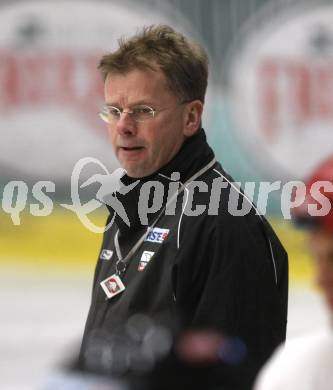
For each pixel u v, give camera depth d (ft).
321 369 12.87
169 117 23.58
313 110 76.02
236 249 22.26
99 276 25.40
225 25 76.33
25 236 75.00
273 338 22.63
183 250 22.49
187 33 76.59
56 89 75.51
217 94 76.28
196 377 11.84
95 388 11.59
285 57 76.28
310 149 76.33
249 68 76.38
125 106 23.58
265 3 76.02
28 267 74.95
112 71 23.85
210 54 76.38
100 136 75.25
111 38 75.77
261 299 22.44
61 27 75.66
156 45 23.52
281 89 76.28
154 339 12.19
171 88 23.48
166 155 23.84
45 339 60.08
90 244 74.69
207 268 22.38
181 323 13.21
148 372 11.64
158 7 76.38
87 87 75.41
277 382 13.08
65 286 72.28
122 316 23.06
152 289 22.97
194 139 24.20
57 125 75.56
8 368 53.67
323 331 13.66
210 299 21.89
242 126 76.33
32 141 75.66
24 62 75.82
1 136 75.61
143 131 23.48
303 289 71.82
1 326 62.59
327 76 75.97
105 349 12.30
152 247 23.40
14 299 68.49
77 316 65.87
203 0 76.38
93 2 75.56
